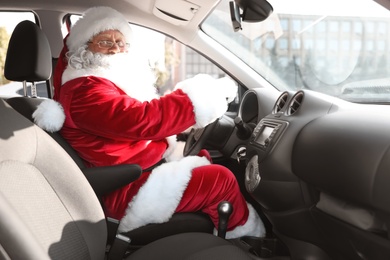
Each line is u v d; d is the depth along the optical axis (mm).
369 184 1123
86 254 1059
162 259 1239
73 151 1721
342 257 1465
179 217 1653
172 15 2227
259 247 1698
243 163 1924
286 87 2469
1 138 925
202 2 2010
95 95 1675
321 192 1390
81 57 1792
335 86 2420
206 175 1685
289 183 1483
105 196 1653
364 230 1223
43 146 1062
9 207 751
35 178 978
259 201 1626
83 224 1084
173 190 1631
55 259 907
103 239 1163
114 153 1706
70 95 1710
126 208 1635
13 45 1916
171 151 1918
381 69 2439
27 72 1916
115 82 1809
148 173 1722
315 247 1566
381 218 1169
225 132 2002
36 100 1808
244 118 2057
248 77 2361
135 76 1908
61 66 1875
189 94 1674
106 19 1832
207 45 2352
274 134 1517
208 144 2029
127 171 1603
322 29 2576
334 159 1247
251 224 1755
